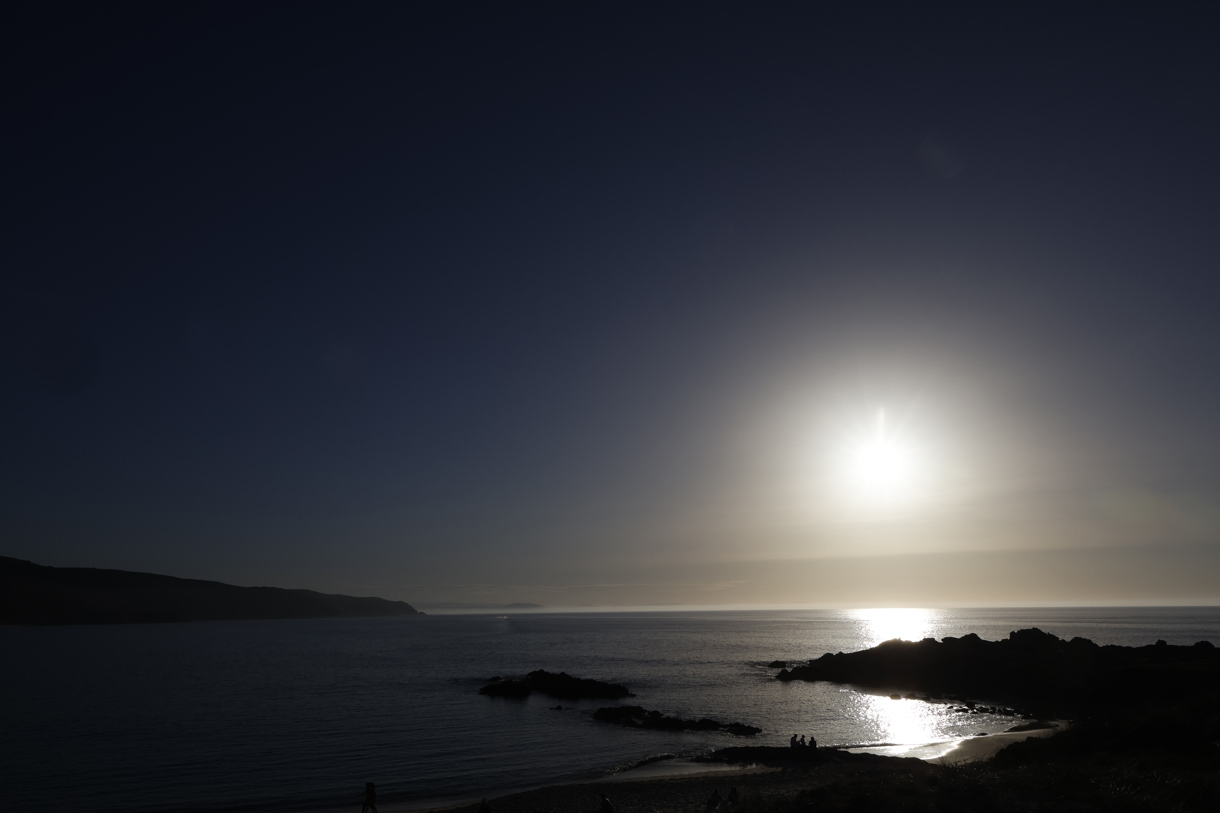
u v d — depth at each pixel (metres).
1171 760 26.36
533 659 137.00
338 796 39.41
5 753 50.41
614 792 37.50
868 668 94.88
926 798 21.89
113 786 41.53
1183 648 83.88
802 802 23.88
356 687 90.56
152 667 118.94
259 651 161.00
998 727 60.91
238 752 50.62
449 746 52.94
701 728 60.00
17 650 163.12
